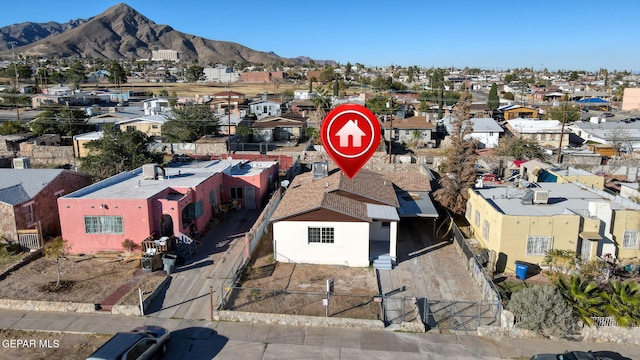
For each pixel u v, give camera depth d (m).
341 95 127.56
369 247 28.00
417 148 69.50
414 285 23.95
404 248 29.25
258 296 22.34
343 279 24.47
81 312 21.09
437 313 21.09
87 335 19.22
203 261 26.70
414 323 19.61
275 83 173.62
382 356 17.86
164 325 20.03
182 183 31.80
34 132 66.44
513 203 28.38
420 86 175.50
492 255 25.23
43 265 26.06
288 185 38.62
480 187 32.50
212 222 33.06
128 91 135.88
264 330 19.66
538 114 98.31
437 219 34.53
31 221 30.62
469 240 30.22
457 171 33.75
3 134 66.12
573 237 25.23
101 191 29.67
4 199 29.20
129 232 27.27
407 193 34.44
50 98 100.19
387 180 35.75
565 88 179.25
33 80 161.38
